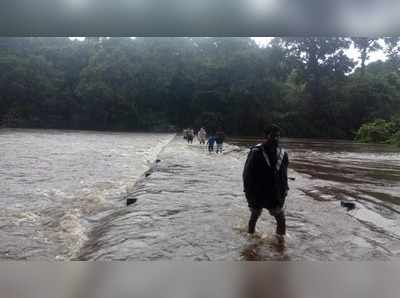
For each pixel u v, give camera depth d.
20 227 7.01
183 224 6.89
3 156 18.77
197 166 16.00
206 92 66.12
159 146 30.25
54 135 42.12
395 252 5.73
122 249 5.42
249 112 65.44
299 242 6.02
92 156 20.30
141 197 9.22
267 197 6.11
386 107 64.69
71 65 70.38
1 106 63.12
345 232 6.71
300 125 64.94
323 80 65.88
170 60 68.94
